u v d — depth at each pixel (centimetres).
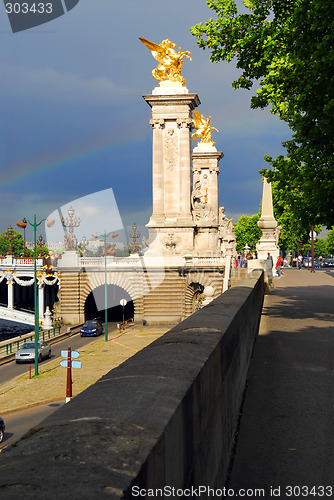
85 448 219
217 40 2572
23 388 4869
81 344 7150
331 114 1739
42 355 6172
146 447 230
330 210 2100
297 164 2197
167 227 8288
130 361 401
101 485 189
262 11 2430
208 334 566
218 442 535
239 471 631
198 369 390
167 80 8638
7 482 183
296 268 10238
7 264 10638
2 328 15412
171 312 8069
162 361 399
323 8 1691
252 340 1387
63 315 8675
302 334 1700
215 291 7906
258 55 2438
